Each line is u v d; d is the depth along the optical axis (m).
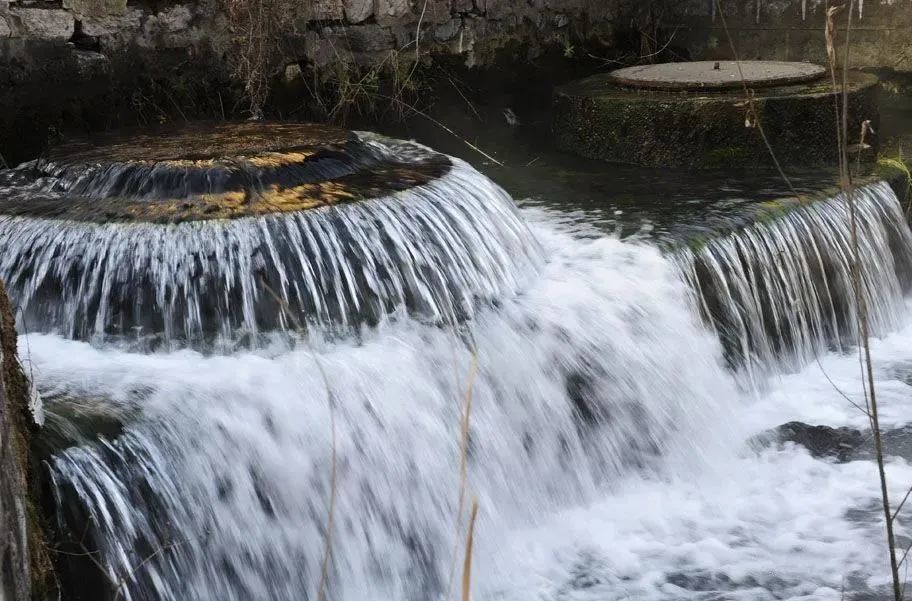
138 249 4.33
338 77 7.27
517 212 5.54
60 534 3.10
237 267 4.34
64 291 4.33
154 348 4.23
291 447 3.79
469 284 4.81
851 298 6.24
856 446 5.03
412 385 4.21
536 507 4.42
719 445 5.05
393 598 3.96
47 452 3.21
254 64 6.70
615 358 4.86
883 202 6.69
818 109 6.96
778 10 9.06
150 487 3.38
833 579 4.06
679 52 9.53
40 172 5.11
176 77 6.50
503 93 8.46
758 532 4.41
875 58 8.78
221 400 3.78
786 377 5.77
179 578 3.39
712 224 5.80
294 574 3.72
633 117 7.24
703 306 5.41
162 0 6.38
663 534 4.41
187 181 4.74
